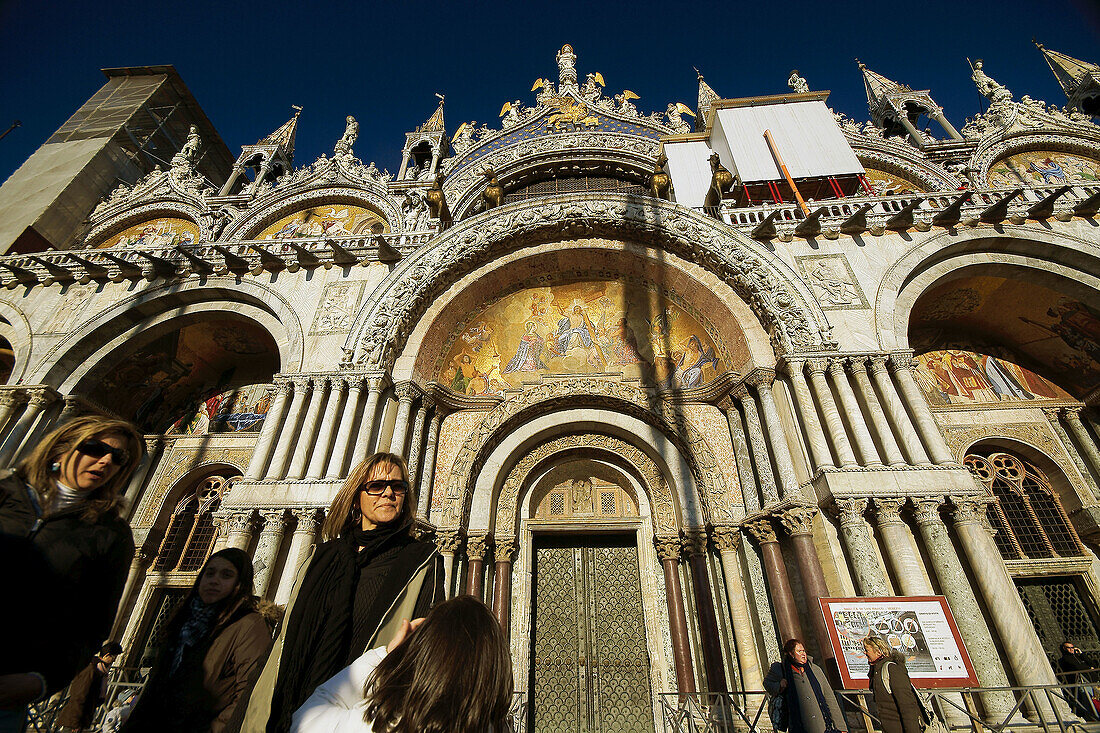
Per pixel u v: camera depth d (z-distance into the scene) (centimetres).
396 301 1239
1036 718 782
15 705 223
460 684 169
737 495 1129
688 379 1317
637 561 1241
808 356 1086
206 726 324
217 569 379
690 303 1334
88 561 256
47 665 237
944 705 777
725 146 1733
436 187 1541
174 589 1272
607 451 1280
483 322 1400
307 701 191
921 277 1249
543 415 1285
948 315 1445
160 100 2691
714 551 1115
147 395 1502
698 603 1077
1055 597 1161
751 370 1144
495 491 1209
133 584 1236
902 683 597
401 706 168
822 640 840
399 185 1944
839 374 1066
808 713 591
